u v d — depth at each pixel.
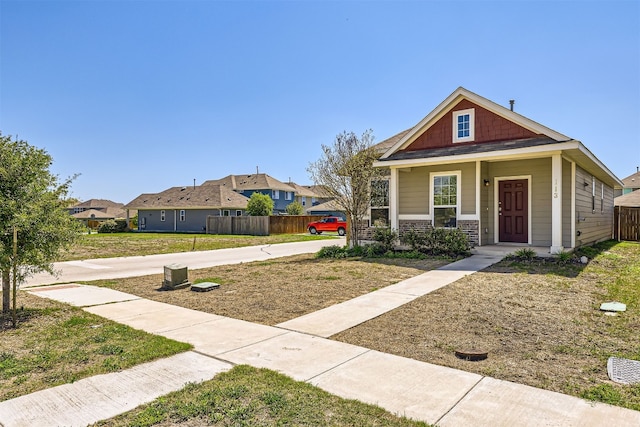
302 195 56.41
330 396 3.54
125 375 4.10
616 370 4.07
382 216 15.86
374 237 14.41
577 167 13.82
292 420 3.12
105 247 22.70
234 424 3.07
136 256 17.98
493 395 3.54
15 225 6.11
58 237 6.71
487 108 13.38
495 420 3.11
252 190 50.84
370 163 14.97
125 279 10.96
